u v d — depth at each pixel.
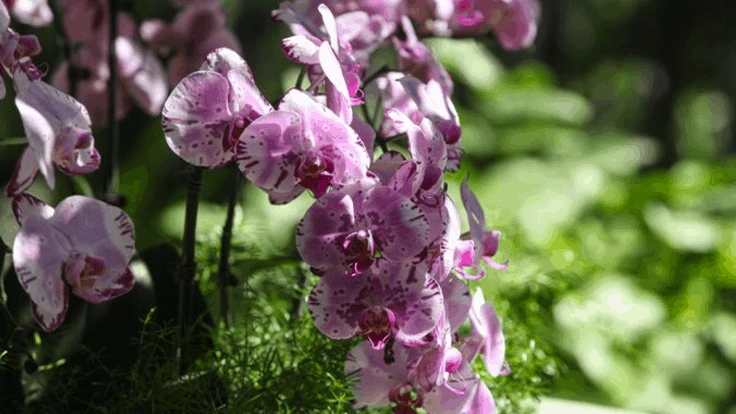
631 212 4.54
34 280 1.57
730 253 4.29
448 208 1.63
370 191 1.59
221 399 1.75
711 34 8.45
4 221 1.77
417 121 1.80
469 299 1.68
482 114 5.33
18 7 1.96
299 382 1.74
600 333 3.83
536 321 2.09
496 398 1.95
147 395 1.72
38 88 1.58
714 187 4.58
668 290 4.29
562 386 3.36
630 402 3.82
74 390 1.76
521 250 2.22
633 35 9.11
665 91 8.80
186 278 1.77
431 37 1.91
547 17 8.86
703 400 4.08
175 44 2.05
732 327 4.24
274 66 5.62
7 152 4.18
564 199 4.48
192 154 1.60
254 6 5.70
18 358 1.71
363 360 1.69
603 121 9.23
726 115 8.89
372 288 1.61
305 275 1.89
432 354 1.65
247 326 1.84
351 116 1.60
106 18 2.02
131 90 2.02
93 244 1.60
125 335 1.76
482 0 1.92
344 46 1.67
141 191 4.52
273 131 1.57
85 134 1.59
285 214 3.88
